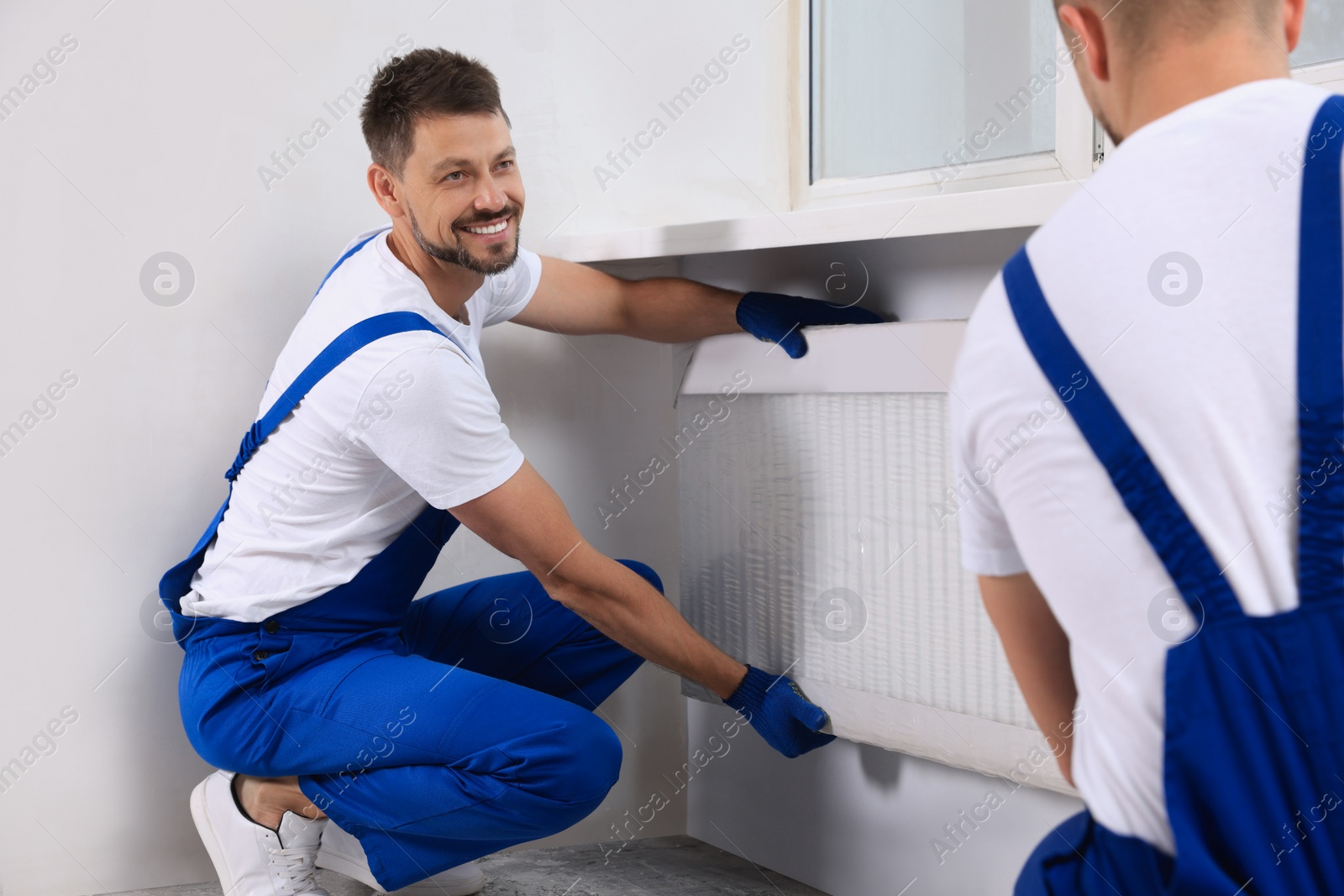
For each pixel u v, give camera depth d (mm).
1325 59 1087
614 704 1577
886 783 1275
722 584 1397
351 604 1180
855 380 1185
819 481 1240
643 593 1182
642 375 1599
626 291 1432
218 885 1396
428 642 1355
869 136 1554
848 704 1209
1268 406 542
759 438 1325
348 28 1428
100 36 1313
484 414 1107
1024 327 597
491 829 1106
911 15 1461
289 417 1161
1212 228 555
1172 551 561
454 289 1210
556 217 1545
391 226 1462
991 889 1150
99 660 1358
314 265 1435
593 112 1555
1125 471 569
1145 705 574
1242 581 548
